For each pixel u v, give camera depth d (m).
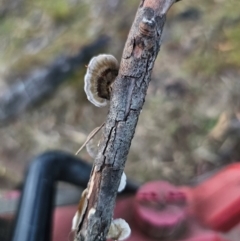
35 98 1.04
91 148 0.19
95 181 0.17
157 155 0.90
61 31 1.20
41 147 0.95
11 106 1.02
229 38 1.09
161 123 0.95
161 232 0.43
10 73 1.06
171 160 0.89
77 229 0.18
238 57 1.04
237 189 0.47
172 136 0.92
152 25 0.14
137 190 0.48
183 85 1.01
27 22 1.28
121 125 0.16
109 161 0.16
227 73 1.02
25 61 1.09
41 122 1.01
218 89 0.99
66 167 0.46
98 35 1.14
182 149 0.90
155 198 0.44
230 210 0.46
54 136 0.98
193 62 1.05
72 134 0.97
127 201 0.47
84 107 1.02
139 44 0.15
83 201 0.18
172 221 0.43
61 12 1.27
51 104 1.03
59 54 1.08
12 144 0.97
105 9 1.23
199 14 1.17
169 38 1.12
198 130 0.93
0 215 0.44
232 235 0.48
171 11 1.18
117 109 0.16
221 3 1.19
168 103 0.98
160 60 1.07
